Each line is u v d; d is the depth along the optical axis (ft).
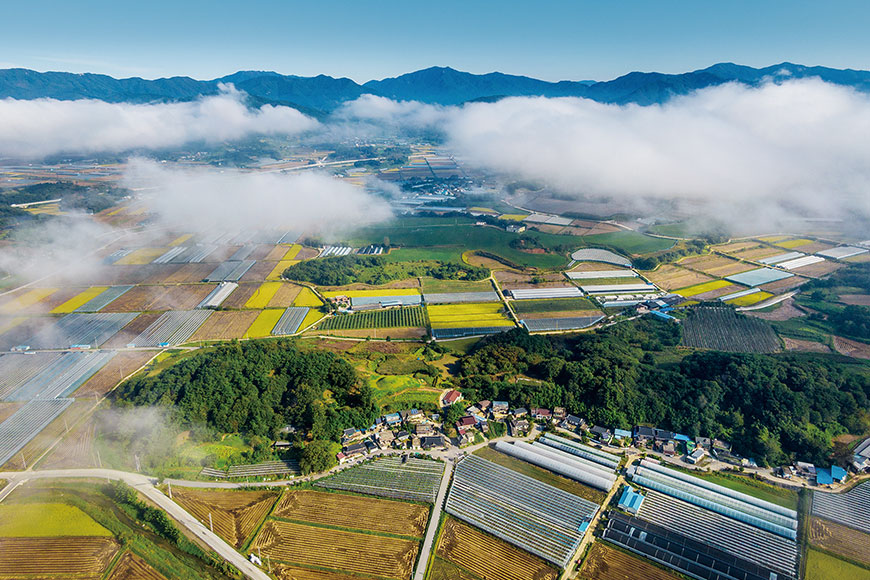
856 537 431.84
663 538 428.56
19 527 439.63
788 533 431.43
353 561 411.34
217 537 434.30
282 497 479.00
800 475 505.66
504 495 479.00
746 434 554.05
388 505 469.98
